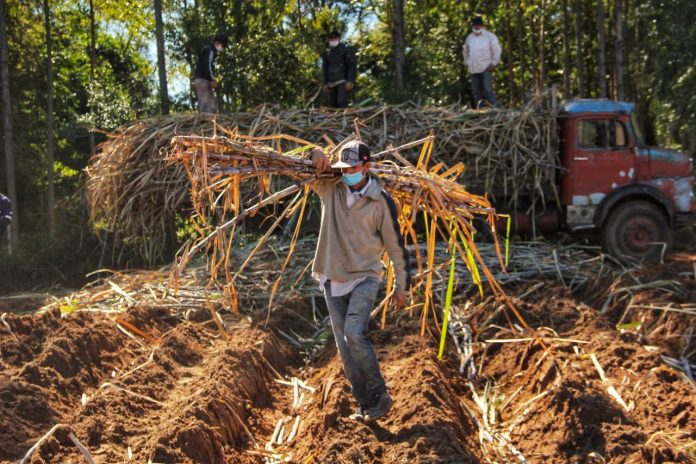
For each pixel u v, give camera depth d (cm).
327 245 498
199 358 685
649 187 1134
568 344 687
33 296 1035
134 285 923
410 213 552
